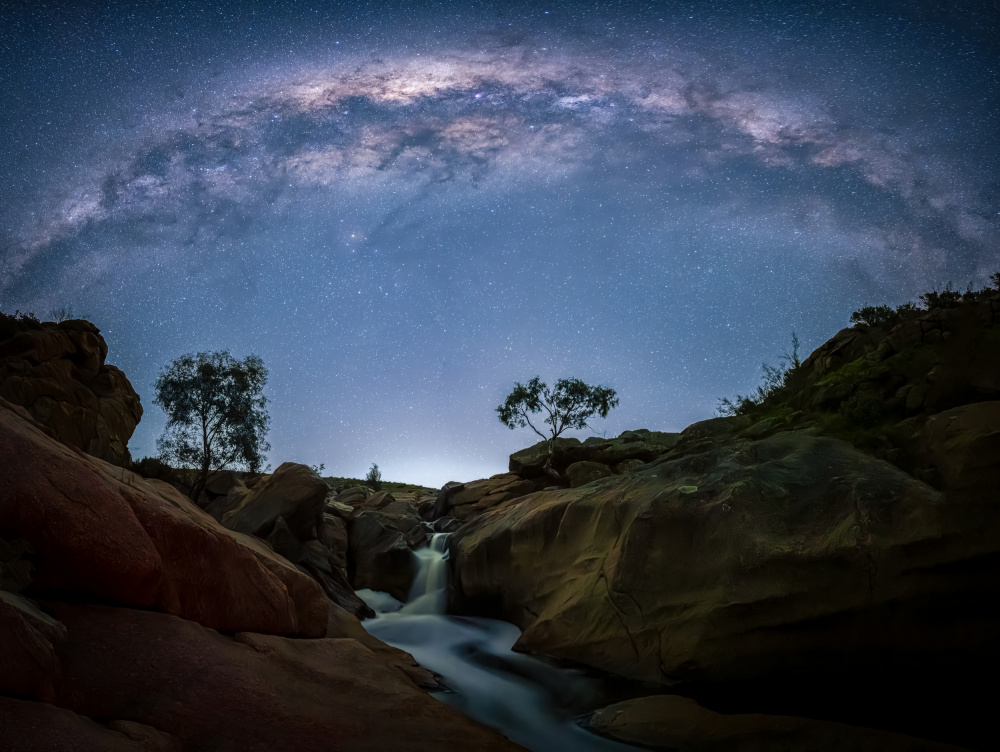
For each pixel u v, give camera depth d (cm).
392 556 2286
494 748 1019
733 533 1341
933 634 1140
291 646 1224
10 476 911
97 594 987
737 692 1292
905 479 1265
